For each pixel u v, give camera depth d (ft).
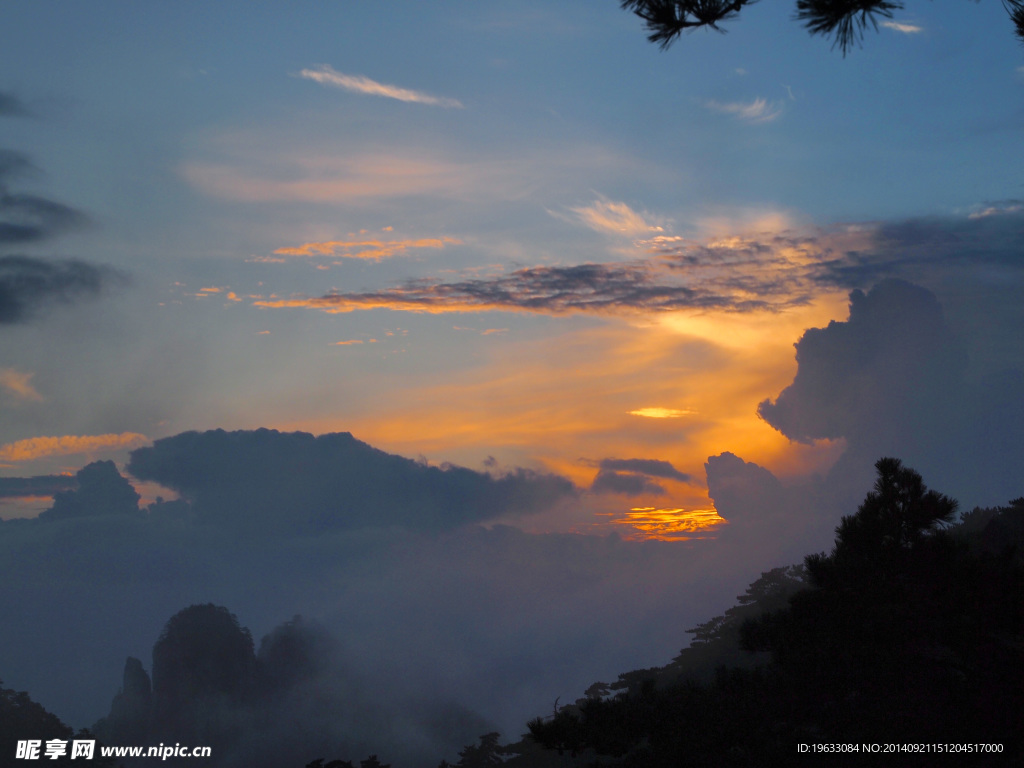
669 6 23.77
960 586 45.03
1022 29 28.71
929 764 40.98
